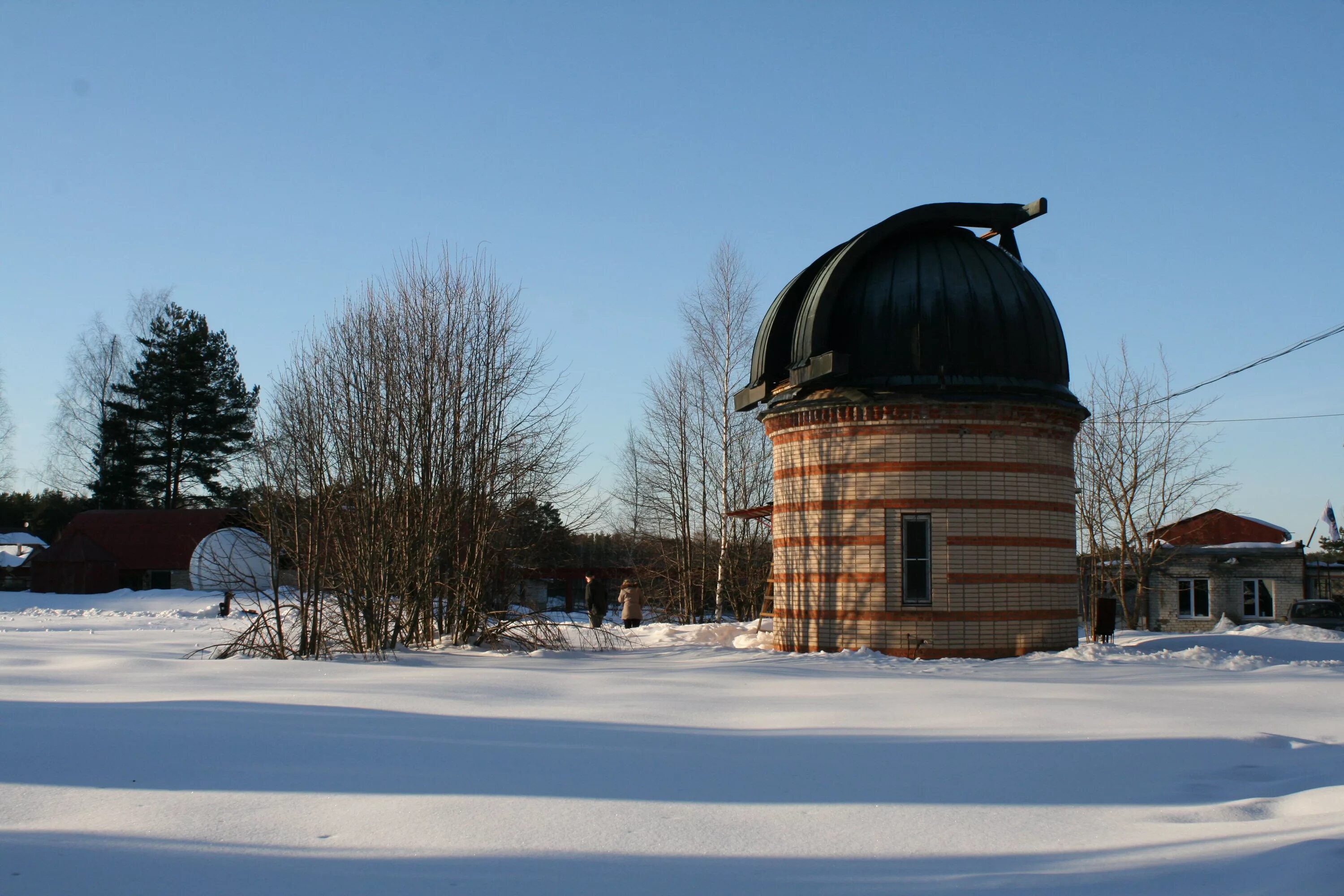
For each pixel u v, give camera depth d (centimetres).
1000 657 1973
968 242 2128
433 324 2166
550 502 2331
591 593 3316
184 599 4584
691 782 776
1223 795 760
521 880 550
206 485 6406
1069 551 2095
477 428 2173
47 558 5369
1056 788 774
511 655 1956
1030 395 2027
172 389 6356
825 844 621
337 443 2059
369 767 811
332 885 541
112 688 1284
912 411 2003
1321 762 874
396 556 2081
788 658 1892
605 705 1181
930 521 2003
